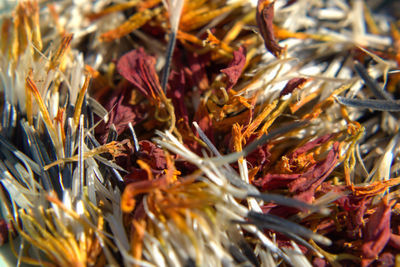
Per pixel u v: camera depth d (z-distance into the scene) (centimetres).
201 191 9
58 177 9
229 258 9
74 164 9
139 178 9
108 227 9
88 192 9
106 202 9
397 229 9
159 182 9
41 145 9
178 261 9
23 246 9
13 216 9
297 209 9
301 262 9
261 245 9
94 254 9
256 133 9
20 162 9
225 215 9
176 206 8
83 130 9
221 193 9
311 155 9
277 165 9
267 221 9
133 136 9
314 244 9
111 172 9
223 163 9
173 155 9
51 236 9
